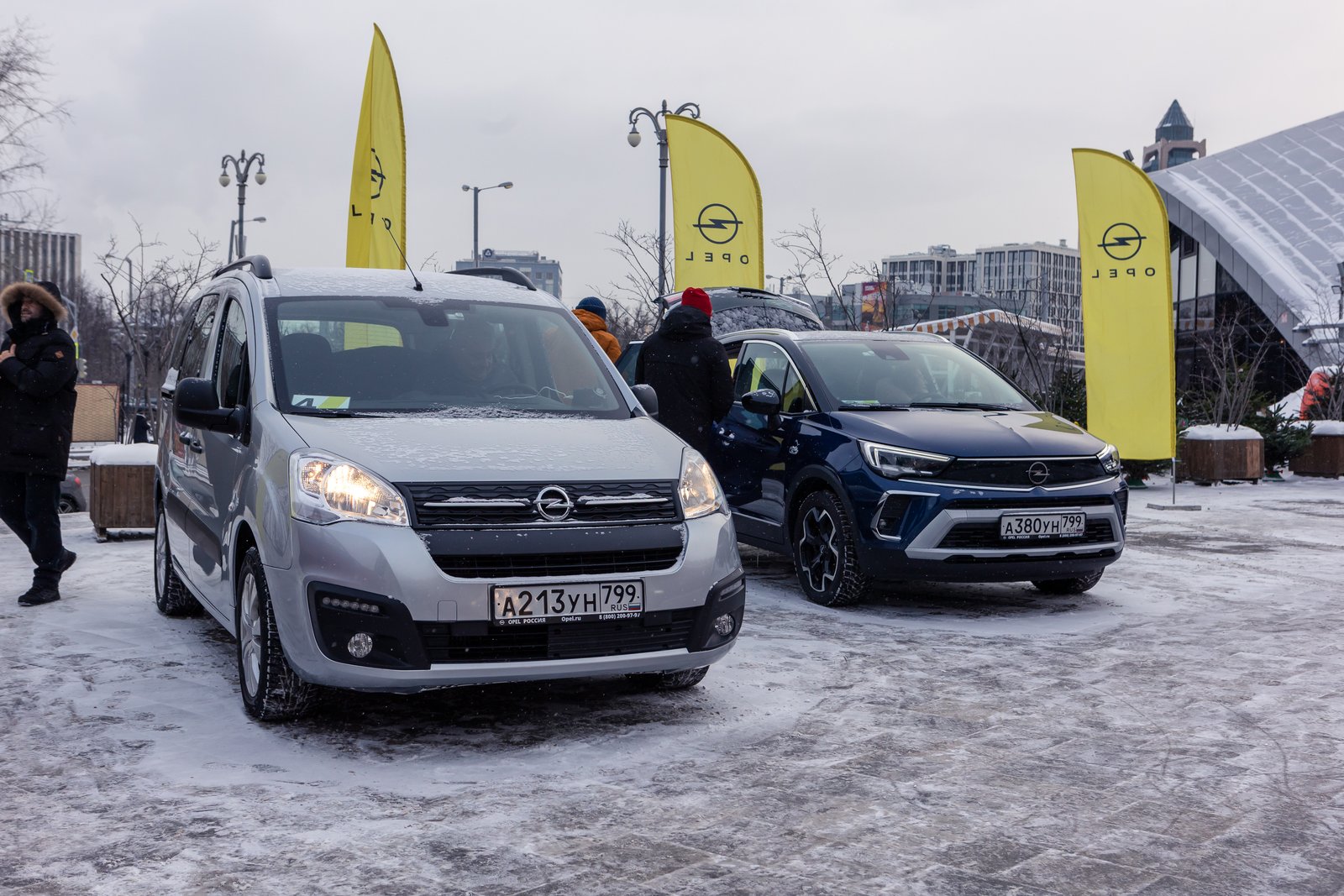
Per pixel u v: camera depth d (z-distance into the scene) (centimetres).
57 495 736
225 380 555
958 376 847
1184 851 343
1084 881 320
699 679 520
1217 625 693
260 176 3212
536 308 596
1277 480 1994
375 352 530
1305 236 5322
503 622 423
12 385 718
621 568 441
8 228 2839
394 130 1254
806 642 635
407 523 423
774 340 873
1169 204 5925
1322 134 6056
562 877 319
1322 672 571
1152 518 1320
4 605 732
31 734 452
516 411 516
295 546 430
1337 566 939
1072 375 1898
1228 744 450
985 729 470
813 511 758
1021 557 701
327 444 451
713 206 1486
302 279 579
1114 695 525
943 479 700
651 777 407
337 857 331
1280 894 313
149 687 525
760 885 315
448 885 313
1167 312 1356
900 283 3156
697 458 493
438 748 439
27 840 343
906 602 767
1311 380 2675
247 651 480
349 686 427
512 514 432
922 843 347
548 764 421
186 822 358
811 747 443
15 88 2681
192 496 588
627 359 1245
